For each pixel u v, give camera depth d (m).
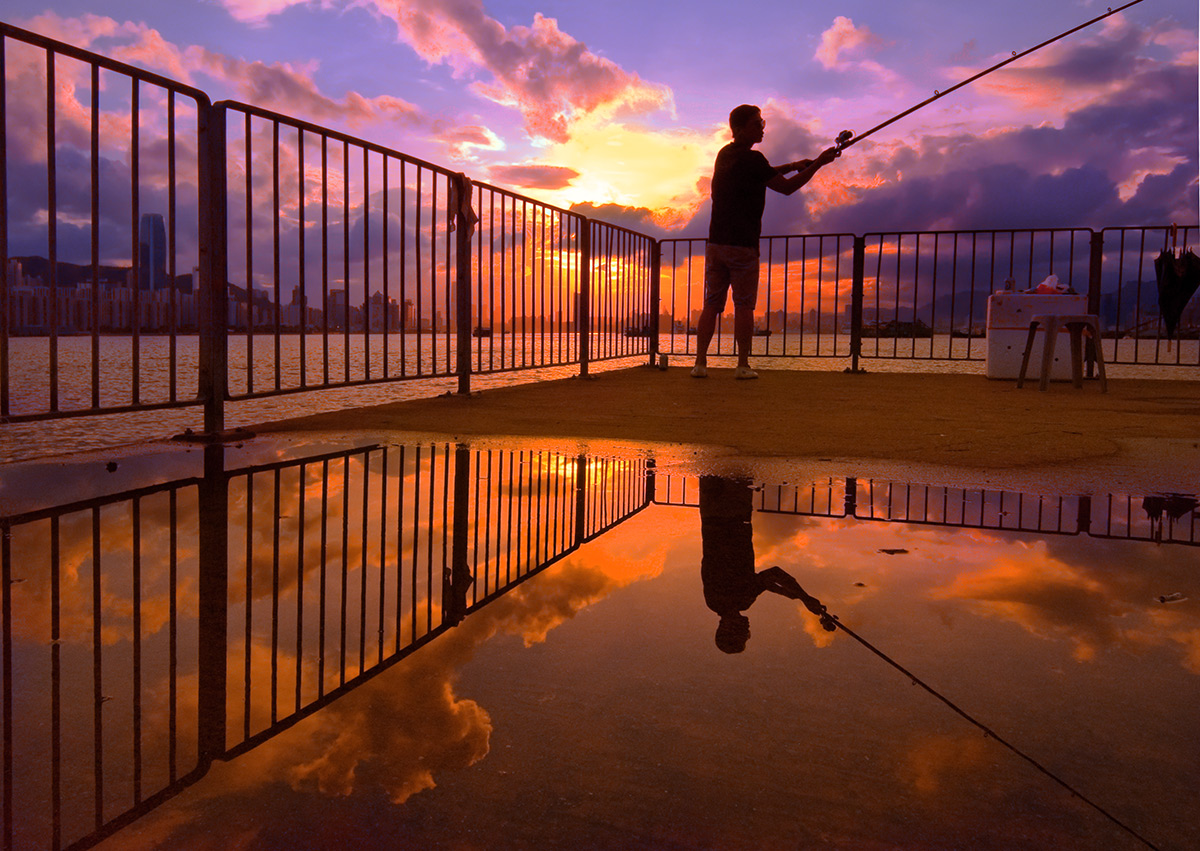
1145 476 2.32
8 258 2.33
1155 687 0.88
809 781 0.69
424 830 0.61
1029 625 1.07
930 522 1.74
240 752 0.74
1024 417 3.79
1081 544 1.54
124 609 1.14
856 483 2.21
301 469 2.32
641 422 3.54
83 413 2.55
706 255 6.18
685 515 1.80
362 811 0.64
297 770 0.71
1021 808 0.65
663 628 1.06
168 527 1.61
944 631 1.04
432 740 0.76
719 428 3.35
